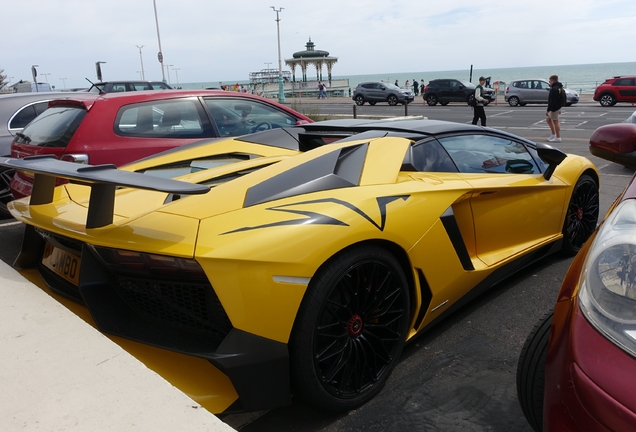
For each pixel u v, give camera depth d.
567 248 3.85
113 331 2.04
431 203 2.44
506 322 2.95
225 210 2.03
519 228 3.19
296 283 1.87
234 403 1.87
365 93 30.91
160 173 3.08
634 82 25.02
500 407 2.16
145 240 1.90
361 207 2.14
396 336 2.30
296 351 1.91
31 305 2.30
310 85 45.25
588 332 1.31
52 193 2.61
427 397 2.24
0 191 5.27
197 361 2.03
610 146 2.47
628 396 1.16
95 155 4.13
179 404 1.63
